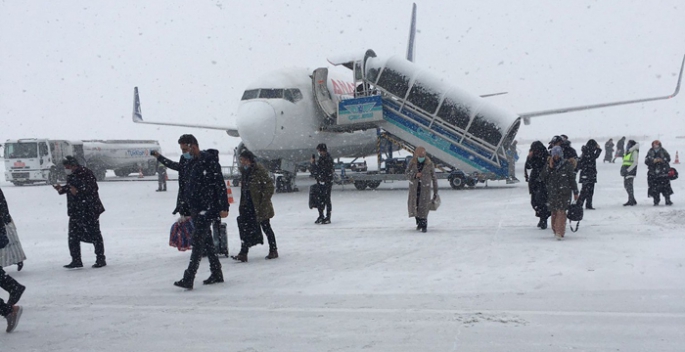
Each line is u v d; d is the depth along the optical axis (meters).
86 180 7.68
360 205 15.38
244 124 18.47
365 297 5.72
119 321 5.14
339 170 22.75
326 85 20.27
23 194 23.94
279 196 18.88
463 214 12.43
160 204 17.77
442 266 7.05
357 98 19.36
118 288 6.50
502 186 20.59
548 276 6.30
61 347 4.47
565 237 8.88
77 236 7.75
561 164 8.58
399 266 7.16
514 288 5.86
